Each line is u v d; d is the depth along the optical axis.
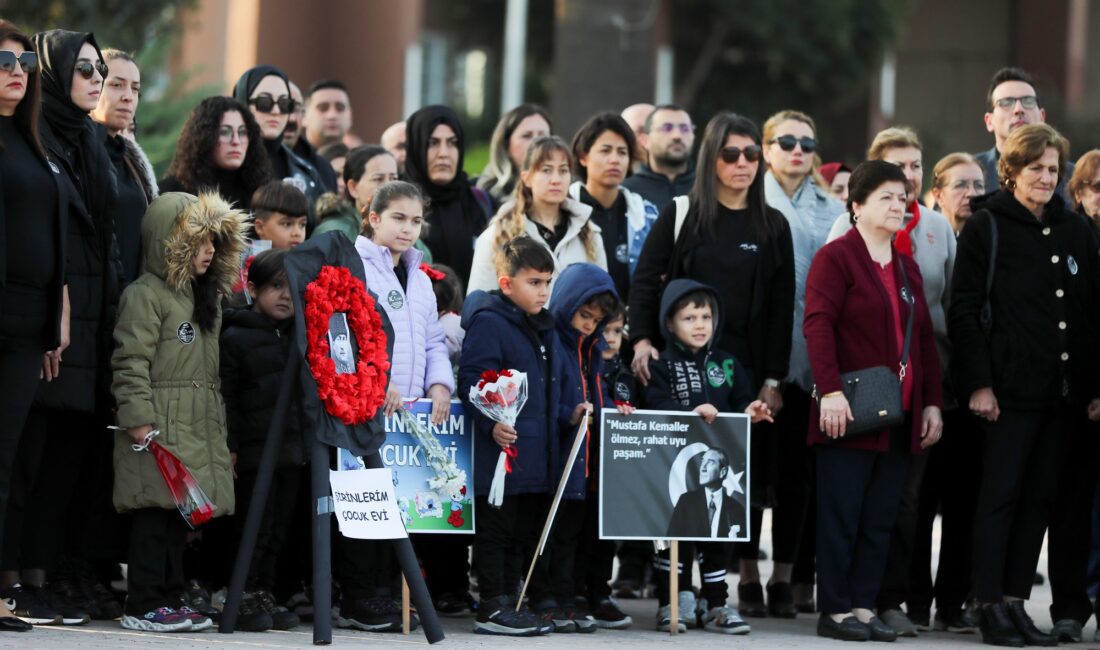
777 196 16.22
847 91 59.78
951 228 15.89
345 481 12.28
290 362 12.43
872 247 14.64
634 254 16.41
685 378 14.49
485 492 13.43
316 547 12.14
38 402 12.48
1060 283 14.59
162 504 12.48
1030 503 14.61
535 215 15.59
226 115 14.70
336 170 19.58
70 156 12.78
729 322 15.05
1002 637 14.22
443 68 68.50
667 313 14.58
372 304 12.80
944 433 15.57
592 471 14.29
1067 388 14.44
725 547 14.44
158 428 12.52
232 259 12.90
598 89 35.44
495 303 13.78
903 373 14.41
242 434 13.23
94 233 12.88
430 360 13.68
